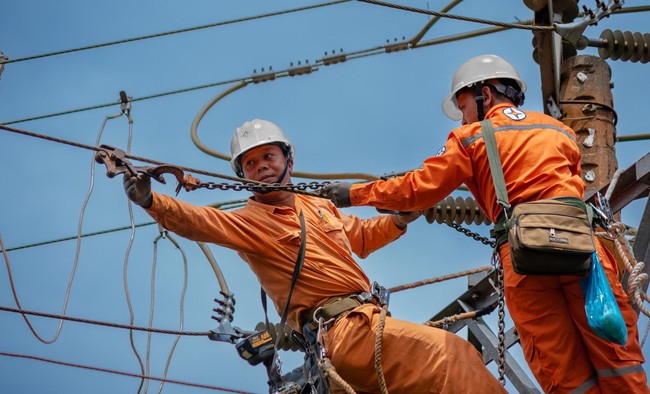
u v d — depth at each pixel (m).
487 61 9.07
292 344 10.32
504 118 8.55
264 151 9.45
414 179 8.48
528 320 8.27
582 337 8.22
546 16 10.68
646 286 9.28
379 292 8.96
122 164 8.63
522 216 7.96
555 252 7.84
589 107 10.71
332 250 9.11
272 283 9.07
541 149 8.35
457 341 8.51
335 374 8.47
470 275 10.84
